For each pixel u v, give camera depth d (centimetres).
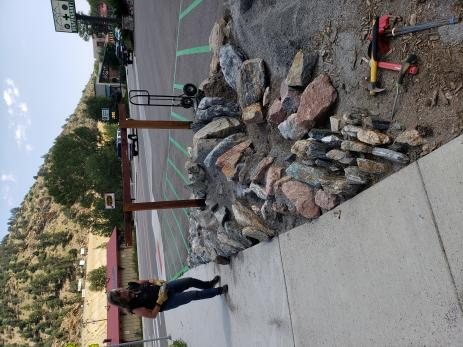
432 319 222
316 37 328
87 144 2880
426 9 235
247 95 418
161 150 1213
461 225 205
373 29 261
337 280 304
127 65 2309
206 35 707
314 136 316
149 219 1712
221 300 573
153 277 1572
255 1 403
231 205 499
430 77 233
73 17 2716
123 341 2077
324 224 318
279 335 397
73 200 2744
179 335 905
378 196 261
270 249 409
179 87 933
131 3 1914
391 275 251
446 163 214
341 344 300
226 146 468
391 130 259
